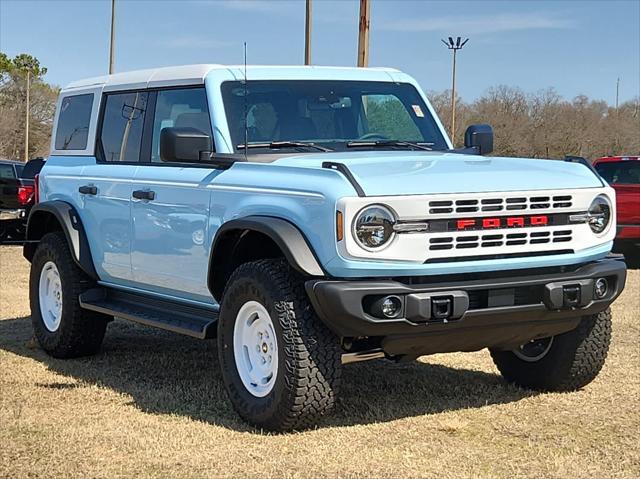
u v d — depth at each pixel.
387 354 5.62
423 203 5.25
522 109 52.00
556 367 6.47
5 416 6.02
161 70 7.21
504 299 5.51
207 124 6.51
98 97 7.86
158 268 6.78
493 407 6.24
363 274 5.24
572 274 5.76
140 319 6.89
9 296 11.52
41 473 4.95
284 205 5.54
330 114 6.79
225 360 5.92
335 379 5.50
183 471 4.97
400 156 6.27
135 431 5.69
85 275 7.81
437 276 5.40
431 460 5.13
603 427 5.77
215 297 6.25
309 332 5.42
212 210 6.14
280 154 6.34
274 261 5.68
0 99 75.31
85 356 8.00
